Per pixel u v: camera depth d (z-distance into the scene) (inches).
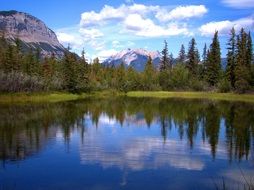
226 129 1710.1
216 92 4564.5
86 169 994.1
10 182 880.9
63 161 1077.1
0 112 2452.0
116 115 2353.6
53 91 4370.1
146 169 994.7
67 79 4589.1
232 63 4517.7
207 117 2198.6
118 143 1366.9
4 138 1456.7
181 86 5280.5
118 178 909.8
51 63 5167.3
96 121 2042.3
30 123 1918.1
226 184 861.8
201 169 997.2
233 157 1138.0
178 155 1162.6
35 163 1058.1
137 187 844.0
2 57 4448.8
